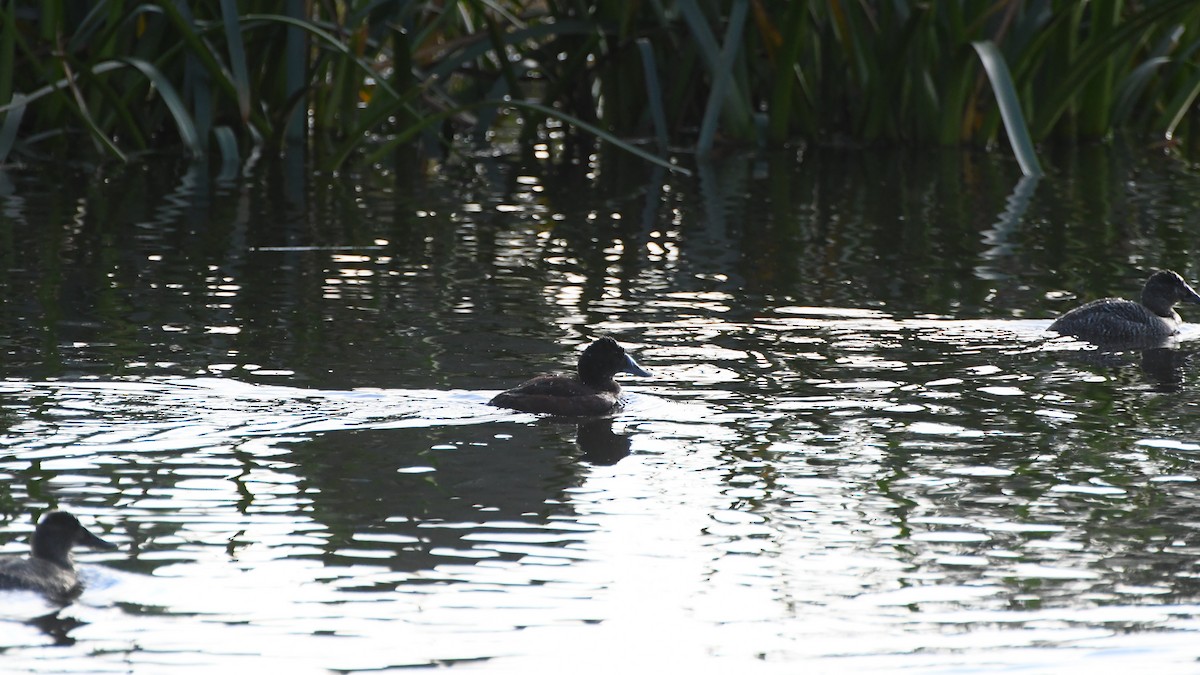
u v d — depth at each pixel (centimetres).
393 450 1714
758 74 4297
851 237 3020
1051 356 2164
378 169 3797
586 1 4181
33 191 3359
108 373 1988
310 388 1941
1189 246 2939
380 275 2617
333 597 1336
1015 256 2850
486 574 1388
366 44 4100
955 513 1552
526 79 4319
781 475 1655
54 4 3503
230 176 3606
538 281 2591
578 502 1566
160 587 1348
